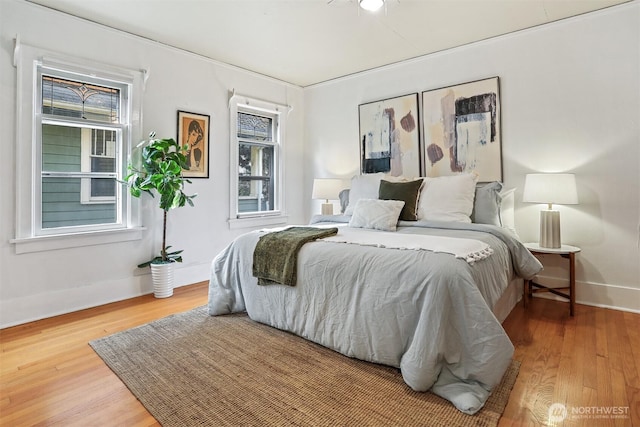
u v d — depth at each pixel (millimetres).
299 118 4855
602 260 2867
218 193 3912
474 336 1580
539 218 3113
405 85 3898
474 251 1915
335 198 4117
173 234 3545
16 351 2127
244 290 2553
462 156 3520
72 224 2934
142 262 3305
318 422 1455
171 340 2238
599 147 2838
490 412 1492
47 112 2764
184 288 3516
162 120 3396
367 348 1858
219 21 2928
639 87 2666
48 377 1823
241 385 1726
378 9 2629
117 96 3146
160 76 3373
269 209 4594
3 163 2527
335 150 4570
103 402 1608
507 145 3270
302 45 3441
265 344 2164
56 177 2838
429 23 2984
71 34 2807
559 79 2990
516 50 3188
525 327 2445
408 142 3889
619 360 1957
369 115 4191
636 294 2732
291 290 2225
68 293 2830
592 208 2889
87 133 2994
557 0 2643
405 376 1663
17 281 2588
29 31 2602
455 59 3537
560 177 2693
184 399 1619
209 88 3783
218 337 2273
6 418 1496
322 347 2113
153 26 3018
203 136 3734
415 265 1747
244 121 4277
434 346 1594
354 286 1920
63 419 1491
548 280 3092
